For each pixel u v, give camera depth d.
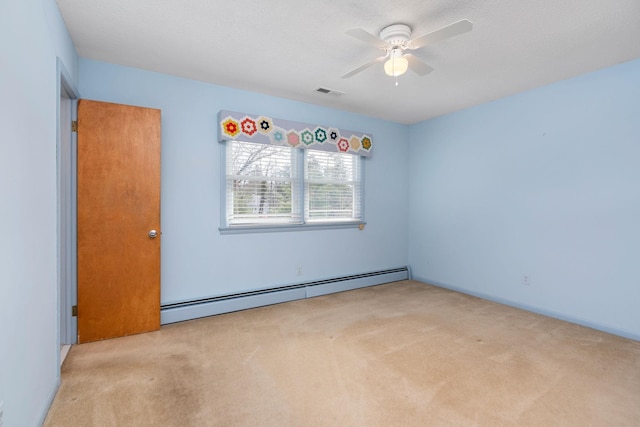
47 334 1.70
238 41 2.37
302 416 1.66
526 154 3.35
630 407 1.74
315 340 2.58
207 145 3.17
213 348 2.43
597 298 2.84
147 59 2.66
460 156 4.03
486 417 1.66
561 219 3.08
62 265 2.46
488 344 2.52
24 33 1.42
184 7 1.96
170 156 2.99
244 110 3.35
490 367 2.16
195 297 3.12
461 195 4.02
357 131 4.12
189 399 1.80
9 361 1.26
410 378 2.03
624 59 2.62
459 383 1.97
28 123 1.46
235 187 3.36
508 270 3.53
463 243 4.01
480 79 3.03
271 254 3.57
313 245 3.88
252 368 2.14
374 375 2.06
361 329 2.82
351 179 4.24
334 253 4.05
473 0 1.87
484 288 3.77
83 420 1.62
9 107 1.27
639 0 1.85
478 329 2.83
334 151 3.91
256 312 3.25
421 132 4.56
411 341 2.57
